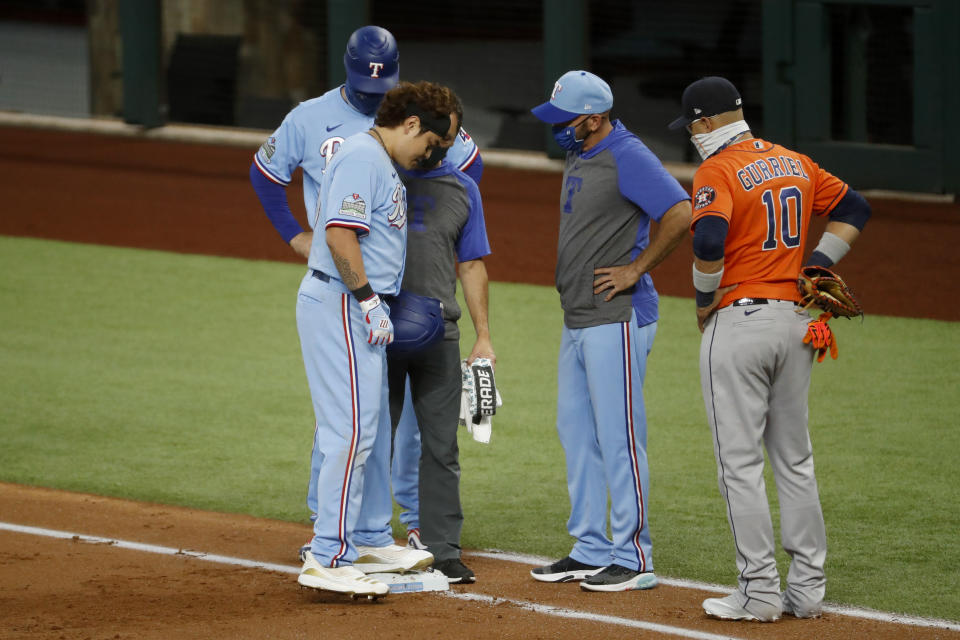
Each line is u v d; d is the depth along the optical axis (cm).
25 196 6031
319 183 2181
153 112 7525
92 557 2106
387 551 1970
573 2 6244
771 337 1767
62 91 8938
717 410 1797
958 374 3300
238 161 6888
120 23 7456
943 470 2570
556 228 5334
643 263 1895
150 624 1762
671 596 1922
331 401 1852
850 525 2267
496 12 8388
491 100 7850
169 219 5578
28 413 3077
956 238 4962
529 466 2698
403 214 1872
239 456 2775
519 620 1791
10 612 1812
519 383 3319
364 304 1803
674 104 7356
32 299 4250
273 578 2000
